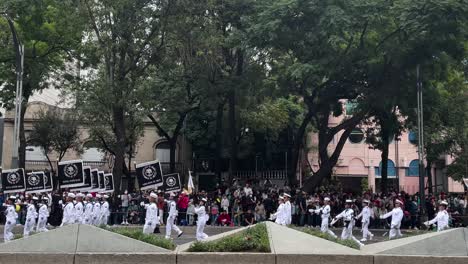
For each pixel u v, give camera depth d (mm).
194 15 30016
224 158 44906
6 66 32688
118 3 28047
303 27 28859
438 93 32344
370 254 11469
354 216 24047
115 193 29453
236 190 31125
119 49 29203
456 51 28812
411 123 36406
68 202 22828
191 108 39594
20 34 31906
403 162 54719
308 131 46500
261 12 30688
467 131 39719
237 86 34188
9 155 44812
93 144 42406
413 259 11375
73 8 29312
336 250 11727
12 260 11367
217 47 32250
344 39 28125
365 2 27375
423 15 26062
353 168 54844
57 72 38094
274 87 33406
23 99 34531
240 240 11938
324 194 30938
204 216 20188
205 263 11344
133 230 13164
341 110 35469
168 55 30734
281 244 11852
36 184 26828
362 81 31234
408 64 29047
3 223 27781
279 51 32688
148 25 29594
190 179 31312
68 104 43688
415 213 29688
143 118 41594
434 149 40375
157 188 29938
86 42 32000
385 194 33062
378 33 29453
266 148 46219
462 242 11727
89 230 11820
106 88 29250
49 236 11758
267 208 29188
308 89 34594
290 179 35250
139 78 31969
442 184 51125
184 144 48469
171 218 21219
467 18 26125
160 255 11375
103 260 11391
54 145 41594
